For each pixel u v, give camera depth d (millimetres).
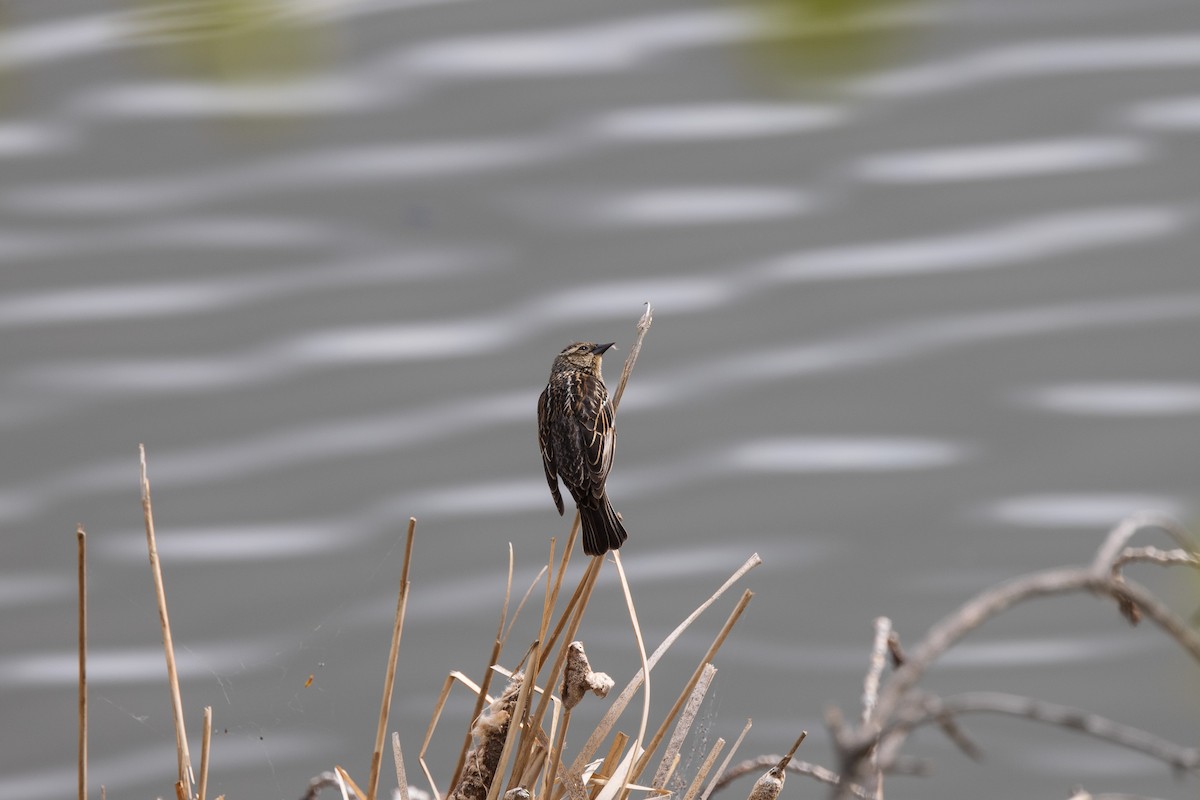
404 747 11750
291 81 16219
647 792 5605
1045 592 4801
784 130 16625
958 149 16438
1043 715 4367
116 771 12016
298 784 11578
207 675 12570
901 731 4348
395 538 13648
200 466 14250
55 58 16234
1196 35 17344
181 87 16219
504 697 5285
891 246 15805
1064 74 16969
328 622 12977
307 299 15492
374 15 17000
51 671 12695
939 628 4469
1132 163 16172
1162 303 15227
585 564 13289
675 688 12102
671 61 16969
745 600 5223
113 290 15516
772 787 4871
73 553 13602
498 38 17172
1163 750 4320
